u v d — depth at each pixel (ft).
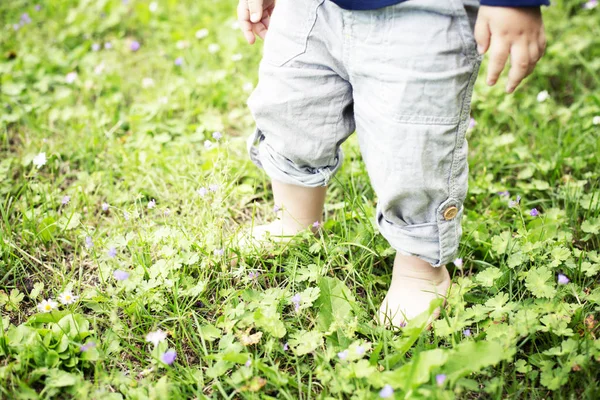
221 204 7.09
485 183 7.88
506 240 6.68
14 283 6.73
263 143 6.48
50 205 7.86
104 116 9.21
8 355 5.75
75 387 5.46
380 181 5.52
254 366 5.49
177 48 11.06
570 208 7.47
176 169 8.32
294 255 6.74
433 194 5.47
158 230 6.84
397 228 5.79
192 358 5.91
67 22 11.91
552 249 6.53
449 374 5.13
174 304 6.28
